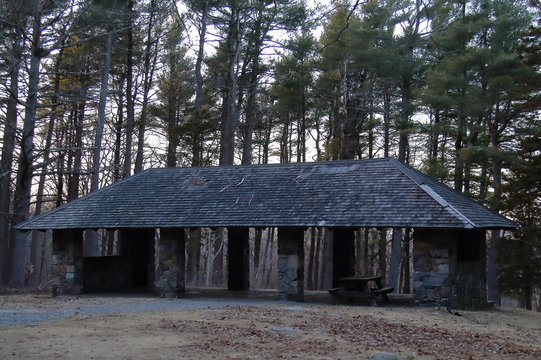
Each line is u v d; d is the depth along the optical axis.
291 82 31.58
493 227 15.93
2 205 25.83
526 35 23.56
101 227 17.67
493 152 22.78
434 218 14.94
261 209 16.97
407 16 24.33
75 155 31.94
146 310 14.10
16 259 23.16
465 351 9.59
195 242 31.91
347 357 8.59
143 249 22.08
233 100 29.70
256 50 30.94
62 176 31.23
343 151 29.39
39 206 35.00
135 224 17.47
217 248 33.06
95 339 9.65
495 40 24.28
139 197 18.97
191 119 33.03
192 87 34.66
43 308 14.61
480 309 16.50
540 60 23.28
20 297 17.80
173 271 17.80
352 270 20.47
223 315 12.95
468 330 11.99
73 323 11.50
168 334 10.23
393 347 9.60
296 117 37.44
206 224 16.77
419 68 27.59
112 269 20.73
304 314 13.41
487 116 27.08
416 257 15.59
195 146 31.89
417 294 15.49
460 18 23.23
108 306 15.12
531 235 22.67
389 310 14.71
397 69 26.20
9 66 23.78
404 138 27.83
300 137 37.62
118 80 32.84
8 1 21.81
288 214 16.45
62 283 18.66
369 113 31.52
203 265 42.75
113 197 19.22
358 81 31.23
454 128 24.75
